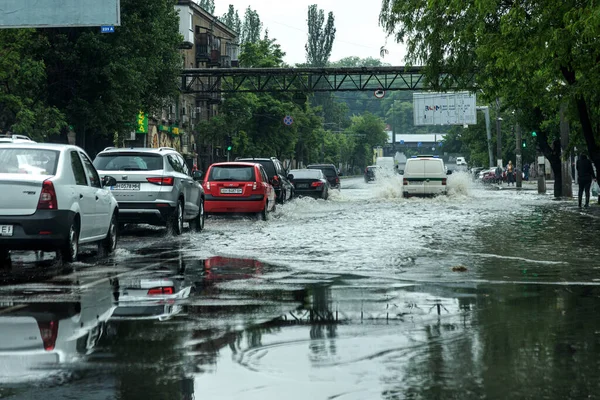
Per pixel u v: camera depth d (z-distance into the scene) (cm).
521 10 2897
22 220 1623
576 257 1862
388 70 8600
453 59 3928
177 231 2555
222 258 1855
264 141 11150
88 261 1811
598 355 827
